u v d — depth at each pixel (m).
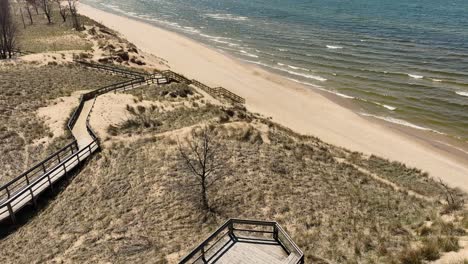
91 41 65.06
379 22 90.31
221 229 15.48
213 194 21.83
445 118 42.72
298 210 20.73
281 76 56.38
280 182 23.83
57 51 54.31
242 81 54.09
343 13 102.50
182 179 23.14
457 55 64.25
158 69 55.31
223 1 126.81
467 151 36.44
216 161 25.42
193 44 73.12
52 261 16.69
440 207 21.47
